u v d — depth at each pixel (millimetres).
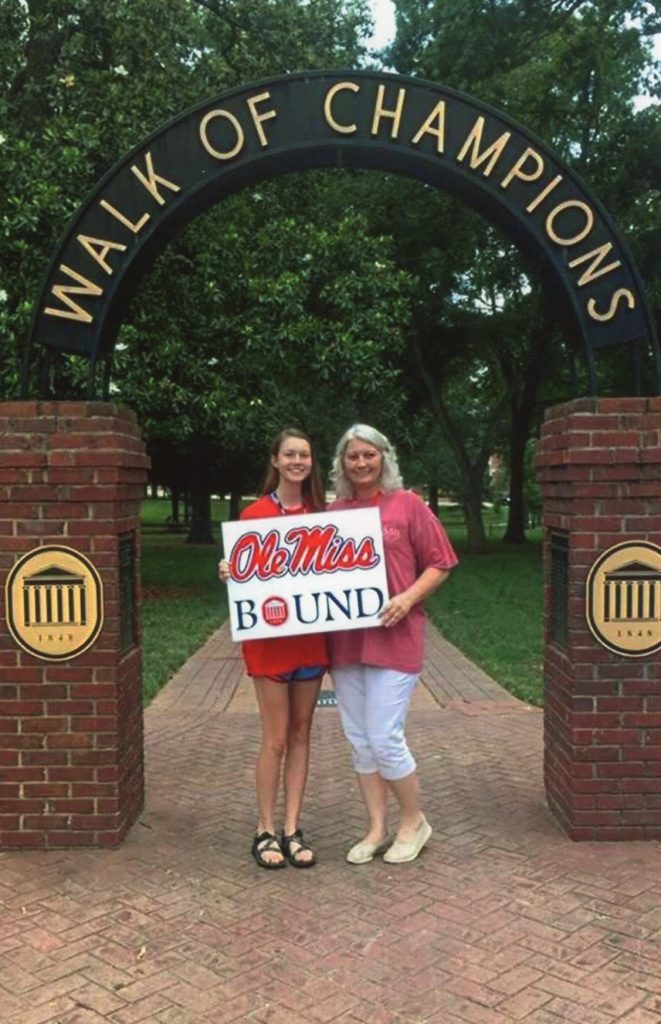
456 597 14703
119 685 4195
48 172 9656
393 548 3932
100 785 4156
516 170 4207
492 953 3223
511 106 19797
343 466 4070
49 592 4094
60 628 4098
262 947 3287
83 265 4203
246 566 3918
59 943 3326
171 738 6277
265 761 4055
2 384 9664
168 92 11117
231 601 3922
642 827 4184
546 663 4746
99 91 11008
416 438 26484
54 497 4074
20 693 4125
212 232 11992
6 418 4059
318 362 12039
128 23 11219
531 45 17984
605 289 4191
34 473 4062
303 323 11875
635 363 4219
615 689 4145
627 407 4062
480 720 6688
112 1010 2898
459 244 20609
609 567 4105
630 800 4180
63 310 4203
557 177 4191
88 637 4102
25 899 3680
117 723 4156
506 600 14312
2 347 9461
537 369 25500
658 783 4168
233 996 2973
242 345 12656
